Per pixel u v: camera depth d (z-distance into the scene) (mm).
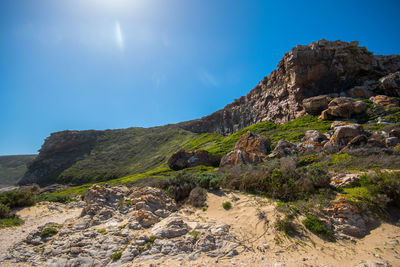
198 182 14297
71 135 93438
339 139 20531
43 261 6844
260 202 10688
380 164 12523
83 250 7168
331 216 8312
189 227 8562
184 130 96000
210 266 6105
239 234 7996
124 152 83750
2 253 7508
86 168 72750
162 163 59656
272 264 6102
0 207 13164
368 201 8633
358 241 7145
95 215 9938
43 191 43188
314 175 11289
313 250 6793
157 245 7254
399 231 7395
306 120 37969
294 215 8531
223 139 57781
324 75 43688
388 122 26906
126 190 13742
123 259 6668
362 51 45375
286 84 48281
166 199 12078
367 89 40219
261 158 23734
